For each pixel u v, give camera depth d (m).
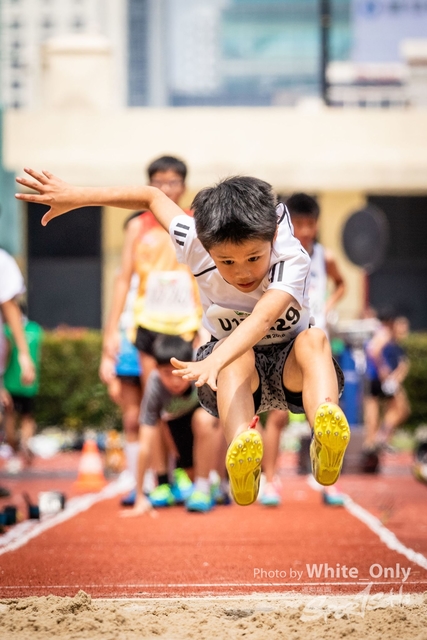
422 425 35.28
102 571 11.15
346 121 49.56
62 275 51.72
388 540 13.44
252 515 16.39
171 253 16.95
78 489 21.50
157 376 16.25
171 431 16.70
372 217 27.12
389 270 51.72
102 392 32.81
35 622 8.11
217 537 13.80
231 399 9.00
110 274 51.62
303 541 13.38
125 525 15.12
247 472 8.54
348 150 49.50
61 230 51.72
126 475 23.53
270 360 9.75
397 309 51.72
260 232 8.49
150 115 49.38
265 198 8.63
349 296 50.72
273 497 17.58
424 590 9.76
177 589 10.05
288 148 49.34
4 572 11.10
